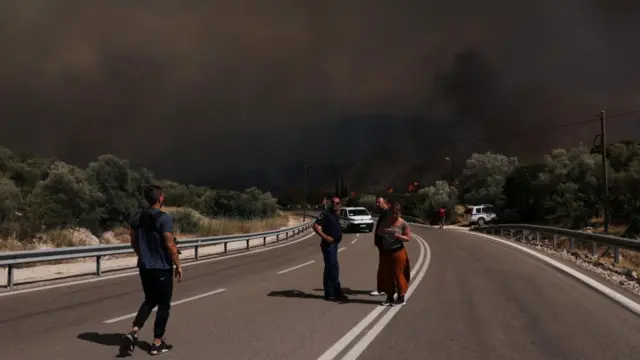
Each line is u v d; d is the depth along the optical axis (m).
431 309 9.37
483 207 54.00
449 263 17.06
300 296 10.96
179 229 33.84
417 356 6.35
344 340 7.12
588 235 17.66
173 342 7.00
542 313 8.95
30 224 22.38
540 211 48.75
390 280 9.80
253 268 16.75
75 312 9.12
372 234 37.84
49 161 47.81
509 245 24.55
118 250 15.19
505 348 6.71
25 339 7.11
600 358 6.27
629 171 42.72
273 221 50.78
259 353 6.45
